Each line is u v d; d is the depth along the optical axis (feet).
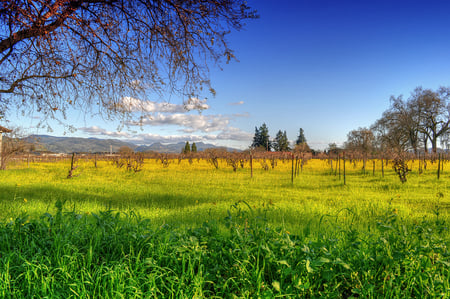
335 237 11.97
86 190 36.81
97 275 7.99
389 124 158.40
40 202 24.36
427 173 66.08
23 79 13.83
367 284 7.78
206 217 19.85
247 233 10.89
